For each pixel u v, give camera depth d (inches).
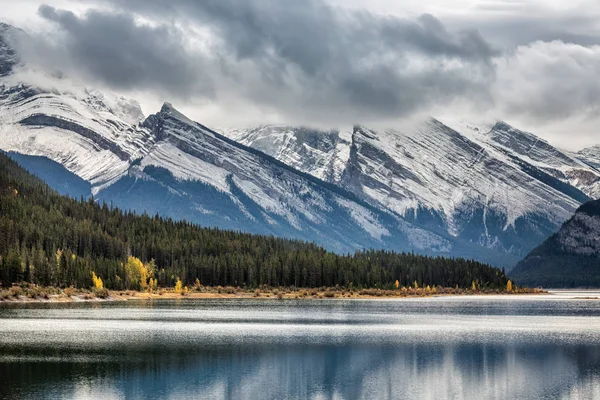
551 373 6870.1
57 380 6309.1
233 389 6127.0
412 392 6122.1
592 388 6269.7
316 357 7568.9
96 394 5876.0
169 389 6077.8
